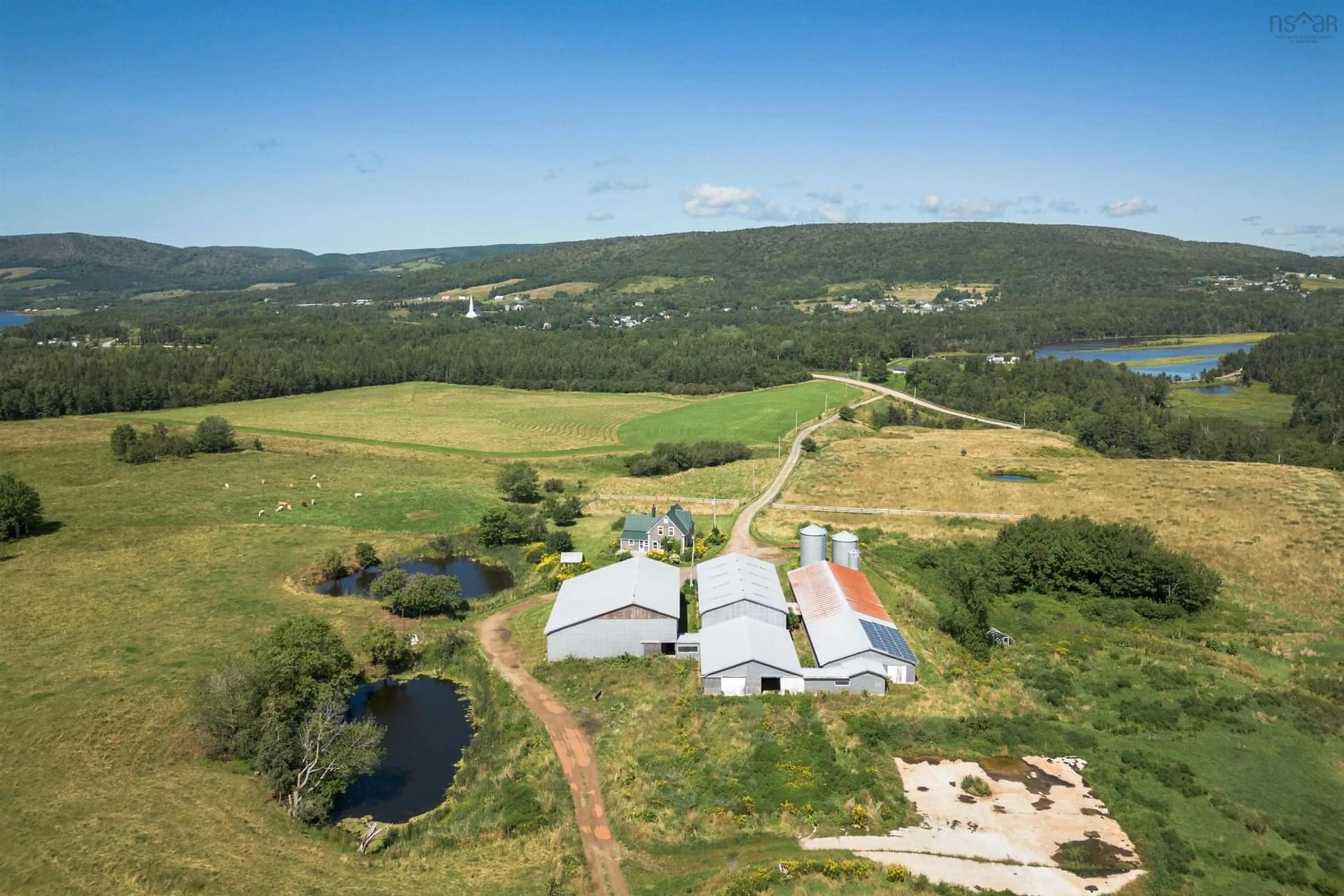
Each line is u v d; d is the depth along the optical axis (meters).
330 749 54.06
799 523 111.12
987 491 122.38
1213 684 66.44
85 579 92.12
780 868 43.91
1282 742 57.69
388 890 43.00
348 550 105.44
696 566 94.19
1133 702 63.09
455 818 51.12
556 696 65.50
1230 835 47.12
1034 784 52.22
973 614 74.69
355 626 80.31
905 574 92.38
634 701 63.41
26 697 64.38
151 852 45.44
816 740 56.72
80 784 52.72
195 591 89.19
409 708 66.88
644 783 52.66
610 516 120.19
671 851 46.44
